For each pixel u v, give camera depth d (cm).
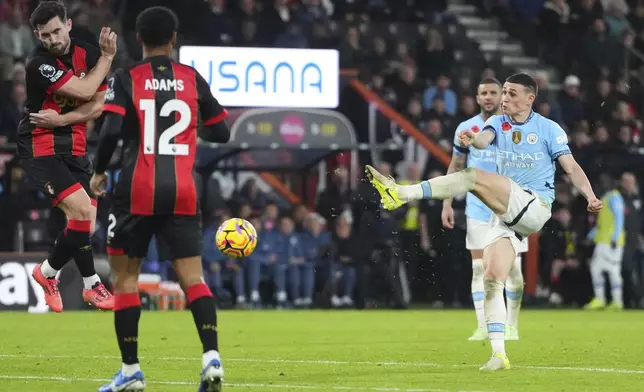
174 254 2262
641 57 8688
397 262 6819
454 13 9256
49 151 3127
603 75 8081
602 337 4241
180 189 2247
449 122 7450
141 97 2253
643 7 8981
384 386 2461
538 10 8969
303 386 2458
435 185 2725
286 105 6362
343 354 3394
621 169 7575
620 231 6906
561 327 4953
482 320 4044
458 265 6900
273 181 7394
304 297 6788
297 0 8000
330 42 7762
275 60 6334
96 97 3134
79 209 3131
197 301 2225
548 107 7850
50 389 2412
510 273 3984
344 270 6806
